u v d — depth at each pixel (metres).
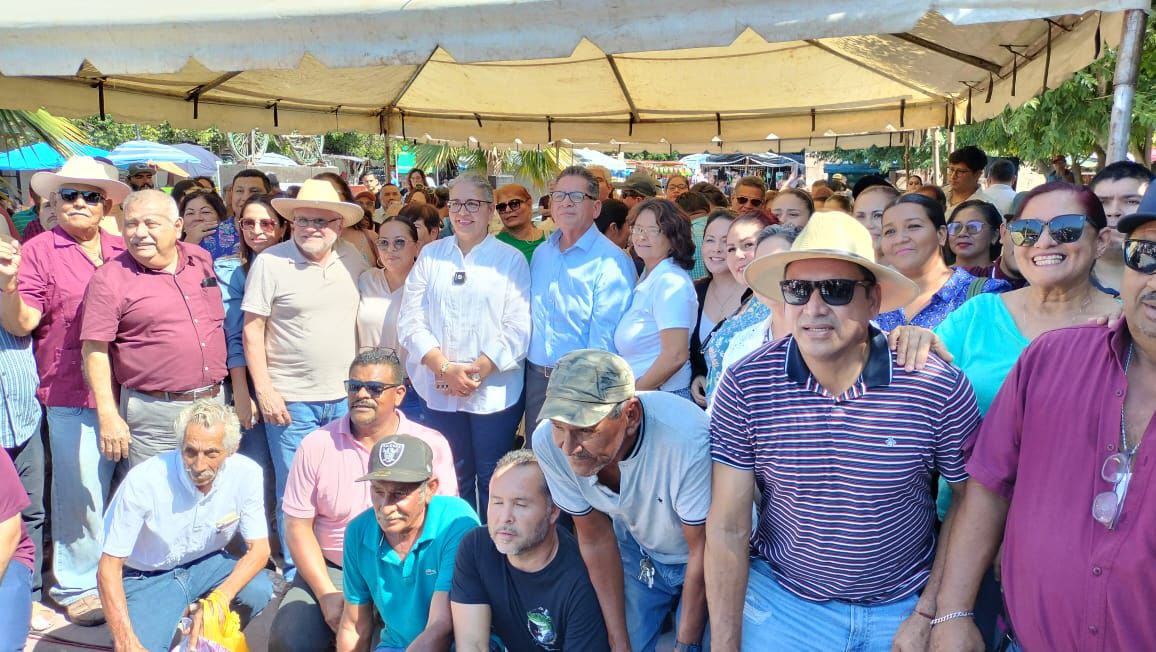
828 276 2.01
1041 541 1.82
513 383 4.11
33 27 3.65
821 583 2.33
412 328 4.09
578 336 3.93
